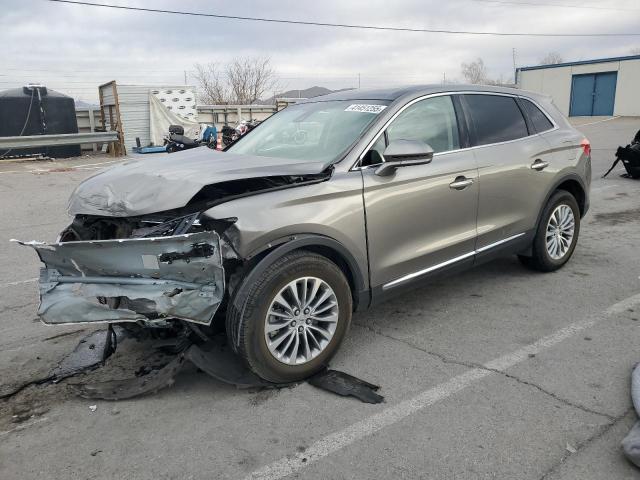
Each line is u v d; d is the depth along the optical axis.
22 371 3.76
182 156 4.33
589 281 5.24
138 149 19.95
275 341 3.33
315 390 3.42
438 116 4.36
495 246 4.73
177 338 3.69
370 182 3.71
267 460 2.77
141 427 3.07
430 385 3.44
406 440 2.89
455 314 4.55
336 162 3.69
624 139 20.52
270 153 4.23
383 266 3.85
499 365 3.66
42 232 8.10
